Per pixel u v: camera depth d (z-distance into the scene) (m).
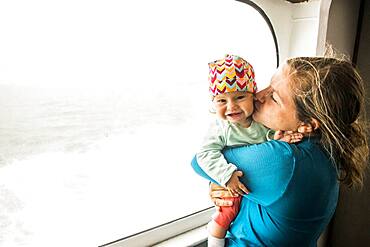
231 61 0.73
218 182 0.73
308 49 1.33
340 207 1.43
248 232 0.73
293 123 0.70
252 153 0.71
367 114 1.28
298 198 0.67
